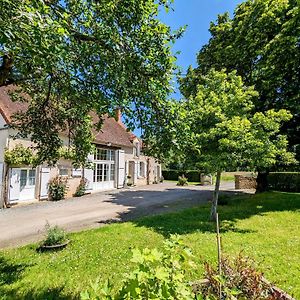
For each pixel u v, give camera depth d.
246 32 14.13
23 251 6.31
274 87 13.54
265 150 8.70
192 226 8.59
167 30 3.66
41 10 2.59
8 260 5.69
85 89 4.00
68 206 13.38
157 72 3.60
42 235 8.02
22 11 2.40
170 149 3.96
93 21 3.56
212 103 9.23
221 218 9.86
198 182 33.06
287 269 5.00
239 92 9.27
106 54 3.45
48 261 5.59
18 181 13.51
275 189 19.78
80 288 4.38
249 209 11.62
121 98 3.62
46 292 4.25
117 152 22.58
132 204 13.99
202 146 8.61
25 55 3.14
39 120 6.38
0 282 4.59
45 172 15.17
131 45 3.53
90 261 5.55
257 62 14.39
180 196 17.28
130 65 3.41
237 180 23.27
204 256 5.61
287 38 12.15
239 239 7.04
